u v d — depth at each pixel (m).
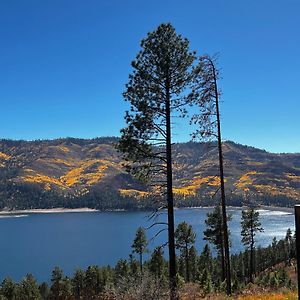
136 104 19.66
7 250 190.12
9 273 138.00
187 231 59.53
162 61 19.42
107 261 153.75
